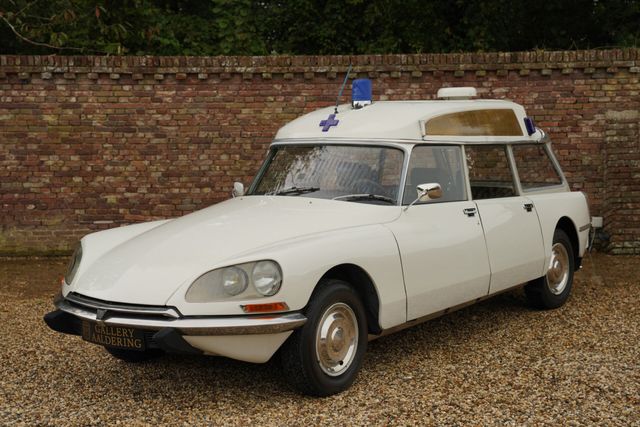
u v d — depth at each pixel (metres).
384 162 5.39
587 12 14.70
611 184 9.69
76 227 9.83
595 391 4.68
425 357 5.52
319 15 13.79
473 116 6.18
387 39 13.30
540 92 9.64
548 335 6.06
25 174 9.75
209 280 4.32
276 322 4.28
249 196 5.75
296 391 4.68
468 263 5.61
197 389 4.90
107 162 9.77
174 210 9.84
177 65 9.64
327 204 5.21
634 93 9.59
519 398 4.59
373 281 4.82
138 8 12.05
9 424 4.32
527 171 6.71
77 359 5.63
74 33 11.66
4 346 5.99
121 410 4.54
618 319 6.53
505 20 13.95
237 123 9.73
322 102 9.67
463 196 5.82
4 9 11.76
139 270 4.53
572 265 7.15
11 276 8.91
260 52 12.51
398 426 4.17
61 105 9.68
